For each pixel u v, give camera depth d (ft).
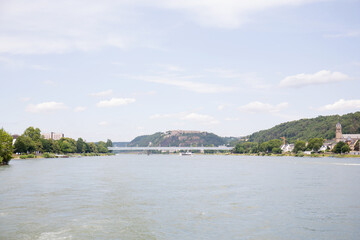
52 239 128.06
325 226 145.59
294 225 146.92
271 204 191.42
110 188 254.68
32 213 167.73
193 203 194.08
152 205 188.44
